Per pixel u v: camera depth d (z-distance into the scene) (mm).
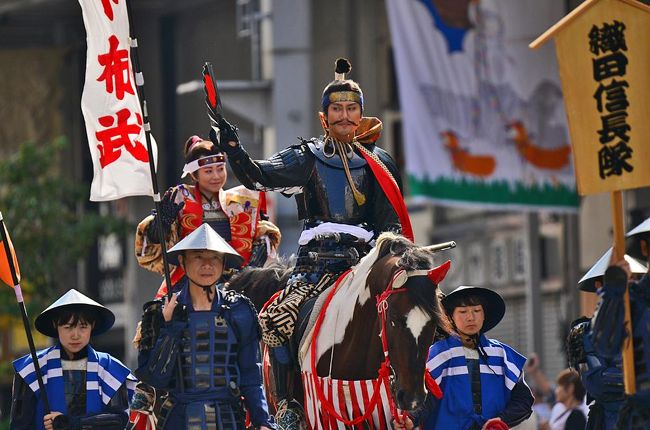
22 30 71625
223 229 23031
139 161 20531
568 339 20031
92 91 20594
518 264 59750
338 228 20156
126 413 20922
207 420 18328
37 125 67250
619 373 18641
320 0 62531
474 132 42562
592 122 17688
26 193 60188
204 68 19359
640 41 17516
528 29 43219
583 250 52812
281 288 21625
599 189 17641
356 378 18797
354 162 20375
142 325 18594
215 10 66375
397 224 20328
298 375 20438
